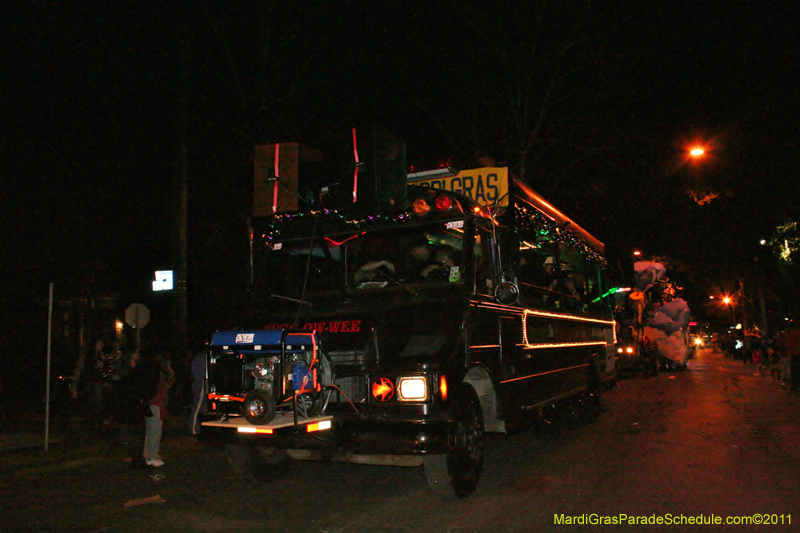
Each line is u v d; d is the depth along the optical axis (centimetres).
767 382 2169
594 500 662
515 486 727
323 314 698
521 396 817
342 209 750
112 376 1224
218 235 1767
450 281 704
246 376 652
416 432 602
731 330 7344
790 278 3069
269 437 618
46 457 946
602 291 1360
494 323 744
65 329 2062
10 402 1702
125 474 839
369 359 642
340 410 632
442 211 714
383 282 725
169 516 634
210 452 995
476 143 2138
